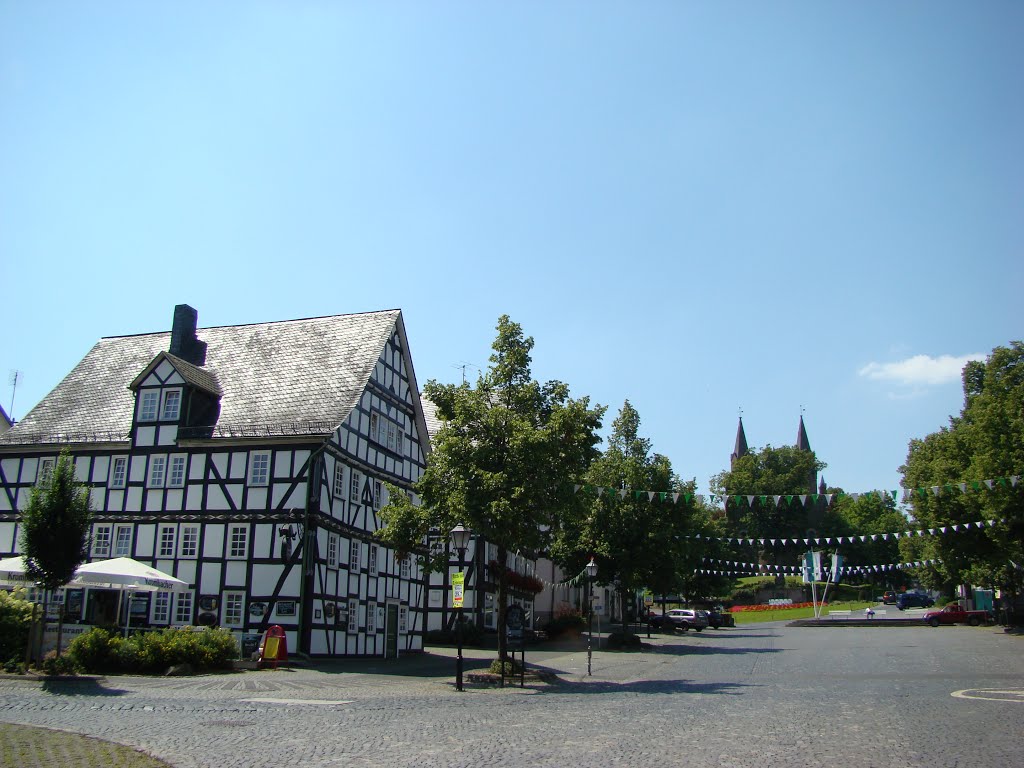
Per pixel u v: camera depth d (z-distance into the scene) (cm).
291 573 2942
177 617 3031
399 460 3744
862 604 9662
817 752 1158
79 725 1368
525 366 2684
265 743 1225
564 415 2525
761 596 10225
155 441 3247
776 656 3447
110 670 2275
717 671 2773
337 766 1056
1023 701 1755
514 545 2505
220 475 3120
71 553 2223
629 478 4303
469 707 1714
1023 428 4216
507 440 2467
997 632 5072
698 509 5138
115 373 3731
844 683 2227
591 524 4278
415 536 2586
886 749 1180
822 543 11038
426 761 1091
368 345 3512
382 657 3453
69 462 2295
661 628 6138
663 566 4306
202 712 1563
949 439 5156
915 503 5194
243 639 2770
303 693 1978
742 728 1382
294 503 3002
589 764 1073
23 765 1022
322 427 3081
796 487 11131
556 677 2473
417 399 3938
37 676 2116
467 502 2414
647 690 2128
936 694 1905
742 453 15038
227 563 3017
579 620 5094
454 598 2252
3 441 3453
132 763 1045
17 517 3381
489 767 1051
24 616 2425
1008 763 1082
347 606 3206
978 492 4391
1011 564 5000
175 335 3616
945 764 1075
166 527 3127
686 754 1144
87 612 3116
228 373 3509
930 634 4978
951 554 5194
